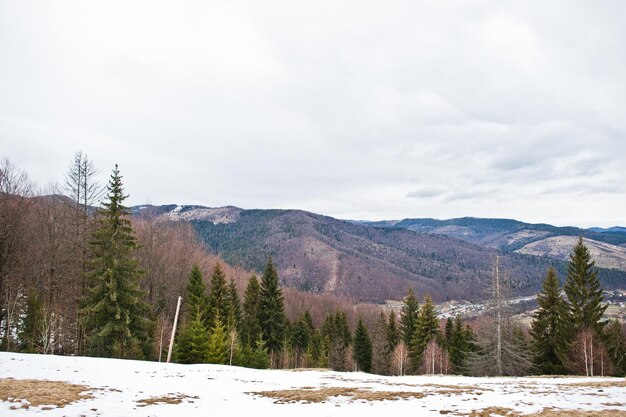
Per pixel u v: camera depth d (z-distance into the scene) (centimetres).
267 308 5953
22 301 3884
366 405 1405
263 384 1997
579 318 4047
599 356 3819
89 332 3644
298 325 7388
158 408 1270
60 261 3900
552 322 4288
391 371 5728
